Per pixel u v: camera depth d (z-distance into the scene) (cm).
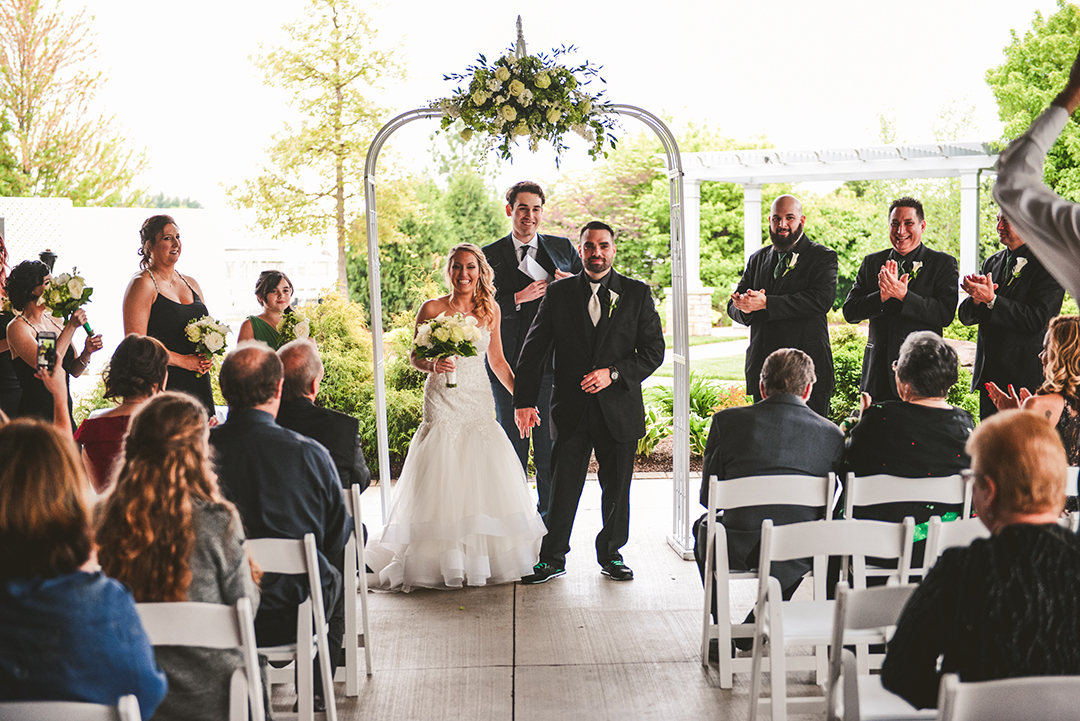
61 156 1518
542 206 570
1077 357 341
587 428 470
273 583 283
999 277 503
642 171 2520
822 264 531
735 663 341
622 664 366
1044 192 208
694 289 1878
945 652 172
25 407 462
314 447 299
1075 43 1330
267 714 266
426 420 467
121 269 1030
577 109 466
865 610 213
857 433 344
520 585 466
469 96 471
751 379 547
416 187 1591
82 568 170
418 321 477
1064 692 154
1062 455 171
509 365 535
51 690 164
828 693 221
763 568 268
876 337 534
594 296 466
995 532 176
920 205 532
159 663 209
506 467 466
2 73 1481
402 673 360
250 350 299
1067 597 166
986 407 497
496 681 351
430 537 453
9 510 159
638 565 496
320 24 1401
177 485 209
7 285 464
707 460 371
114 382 346
